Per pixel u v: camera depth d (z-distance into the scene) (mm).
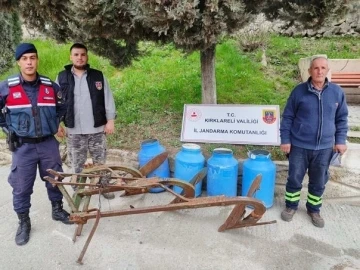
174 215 3279
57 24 3471
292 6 2912
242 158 3770
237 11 2672
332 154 2951
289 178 3086
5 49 8109
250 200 2521
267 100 4922
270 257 2646
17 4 3320
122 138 4426
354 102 5578
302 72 5570
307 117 2846
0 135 4840
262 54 6379
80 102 3186
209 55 4082
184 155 3473
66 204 3475
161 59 6891
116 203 3535
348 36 7305
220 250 2734
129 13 2943
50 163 2873
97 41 4094
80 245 2811
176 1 2473
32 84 2639
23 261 2615
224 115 3891
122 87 5926
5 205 3498
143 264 2576
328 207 3420
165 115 4895
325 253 2695
